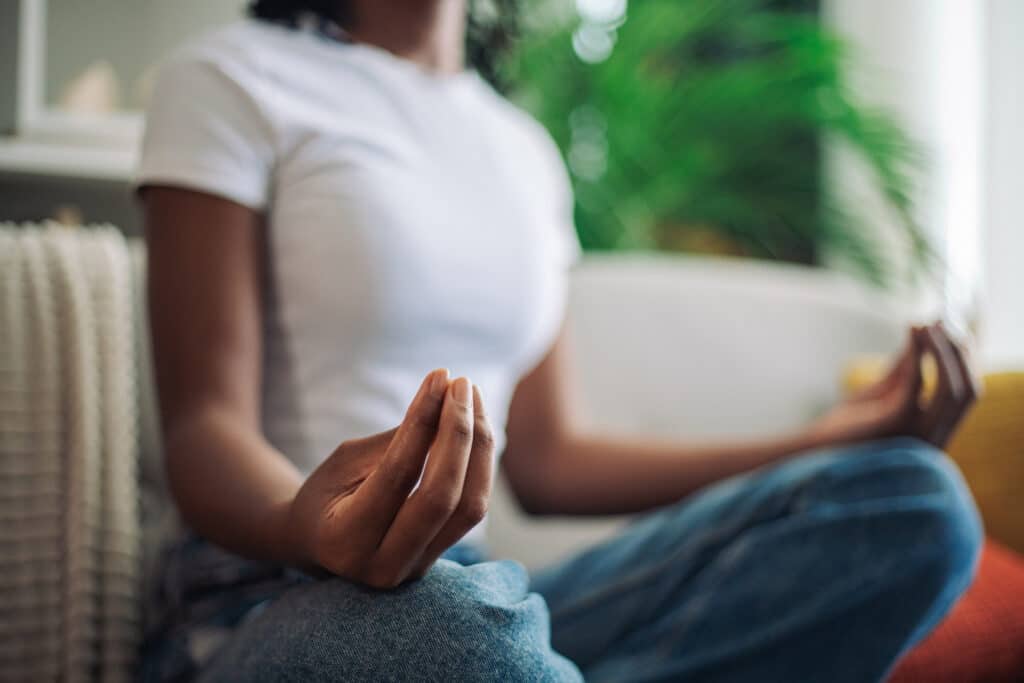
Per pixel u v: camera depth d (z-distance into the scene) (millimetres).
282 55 711
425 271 688
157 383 617
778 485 709
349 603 440
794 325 1482
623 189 1912
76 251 818
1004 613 920
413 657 422
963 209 1825
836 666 669
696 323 1461
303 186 679
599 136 1936
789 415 1456
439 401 381
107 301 824
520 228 765
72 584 752
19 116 1247
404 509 393
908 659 861
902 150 1758
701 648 679
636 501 895
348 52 736
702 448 884
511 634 438
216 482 525
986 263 1775
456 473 379
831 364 1476
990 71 1784
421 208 701
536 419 909
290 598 480
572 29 1937
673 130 1910
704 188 1911
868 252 1834
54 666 748
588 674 701
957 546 669
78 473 770
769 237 1961
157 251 639
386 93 735
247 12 809
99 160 1240
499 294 738
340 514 409
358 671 421
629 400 1421
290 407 671
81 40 1292
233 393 606
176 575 646
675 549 720
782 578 674
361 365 674
